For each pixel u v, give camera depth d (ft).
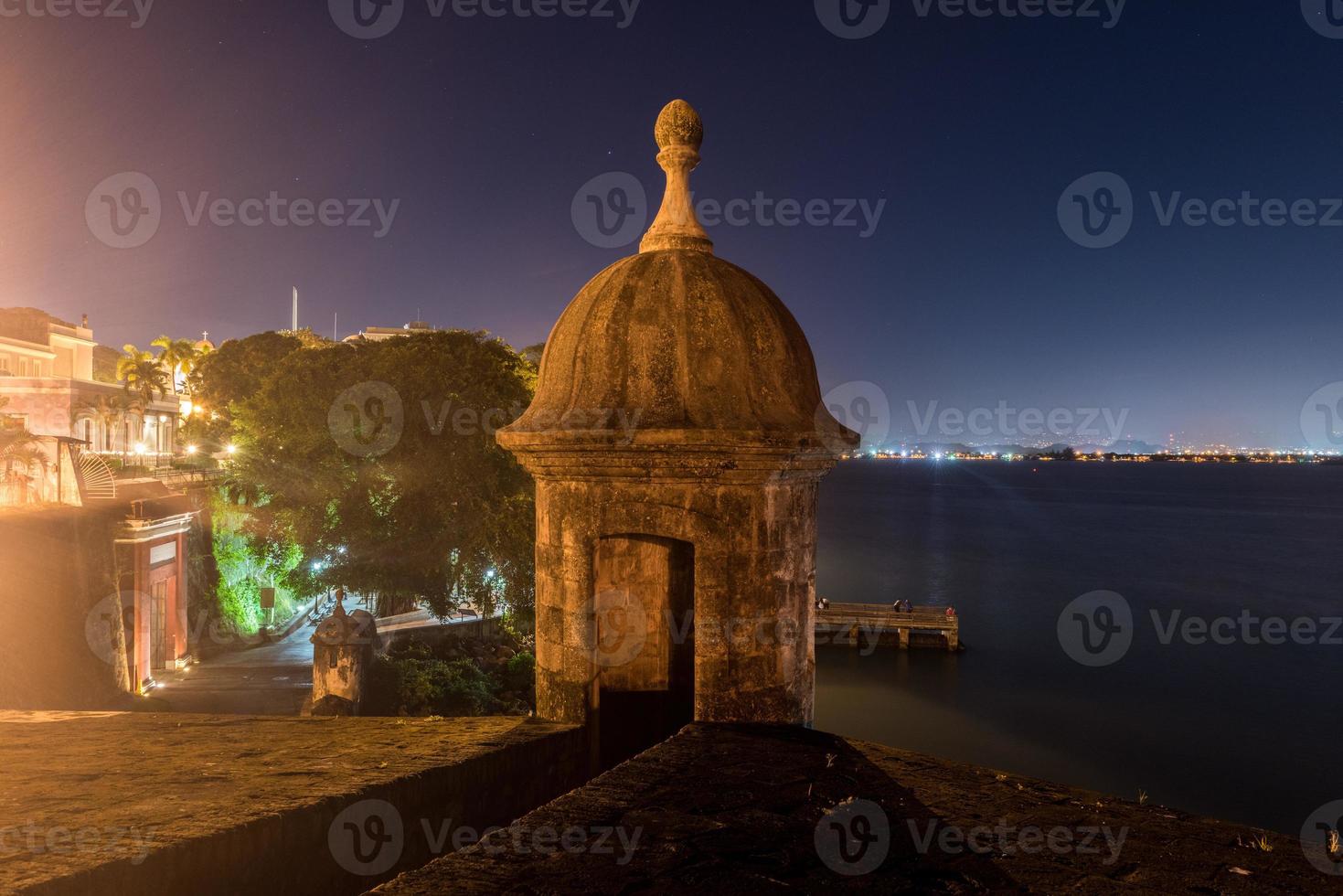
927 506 420.36
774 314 16.97
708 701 15.64
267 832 10.82
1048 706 108.68
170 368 189.47
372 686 69.31
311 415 86.63
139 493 91.56
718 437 14.62
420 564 86.28
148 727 16.55
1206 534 295.07
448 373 91.81
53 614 66.33
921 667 125.39
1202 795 82.69
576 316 16.94
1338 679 119.34
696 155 17.87
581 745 16.29
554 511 16.66
